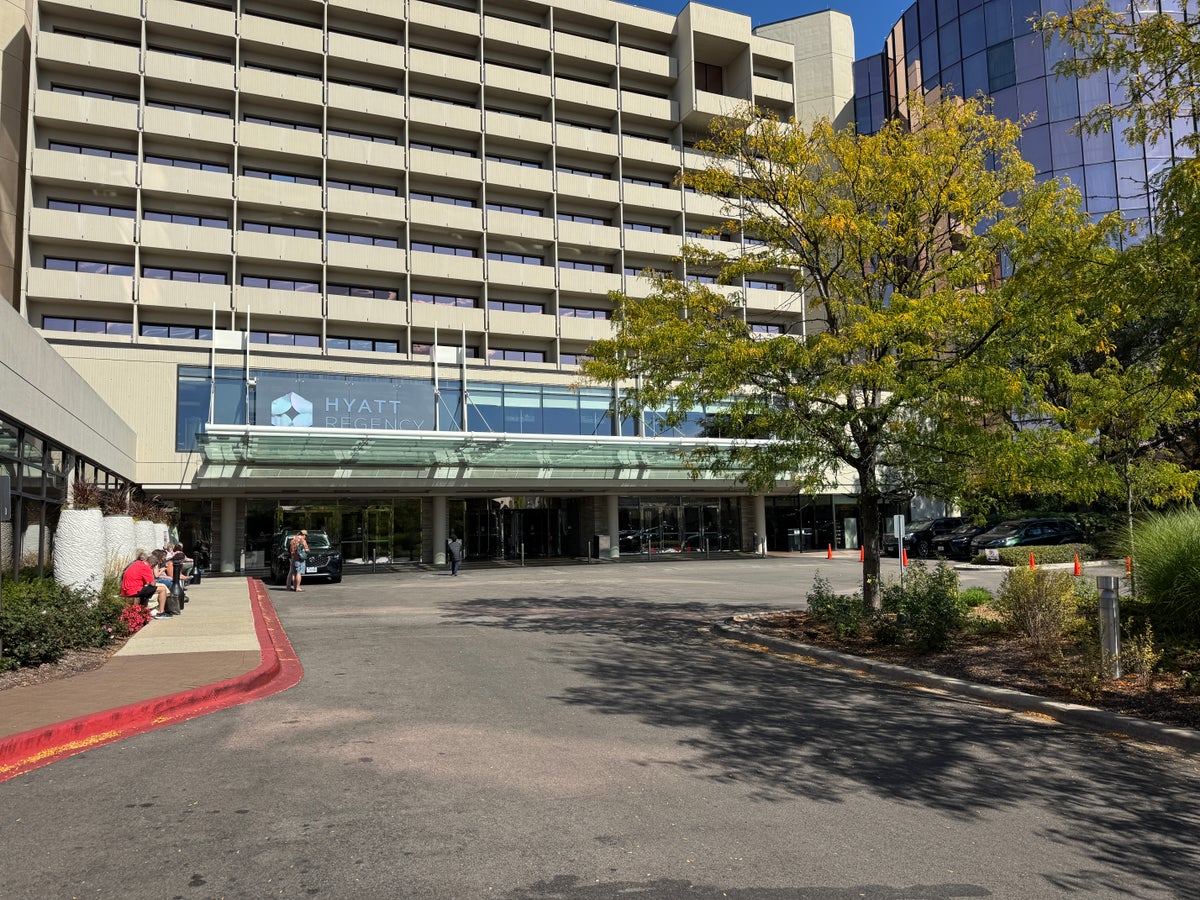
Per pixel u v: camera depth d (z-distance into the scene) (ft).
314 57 138.21
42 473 51.16
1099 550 91.35
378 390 114.01
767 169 46.09
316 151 133.90
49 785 18.10
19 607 32.40
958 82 145.59
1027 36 135.44
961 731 22.91
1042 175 131.75
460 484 113.09
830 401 41.39
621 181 152.76
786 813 16.22
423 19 145.18
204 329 127.54
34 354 47.83
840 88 168.86
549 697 27.32
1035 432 38.88
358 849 14.23
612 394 128.47
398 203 137.18
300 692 28.60
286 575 86.12
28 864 13.65
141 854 14.05
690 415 125.90
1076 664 30.01
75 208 123.44
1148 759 20.38
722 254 47.01
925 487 42.80
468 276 140.15
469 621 49.70
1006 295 35.42
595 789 17.61
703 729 22.93
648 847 14.37
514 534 131.64
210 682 28.19
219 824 15.49
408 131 140.77
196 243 124.36
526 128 148.66
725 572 96.27
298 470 104.47
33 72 119.96
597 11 158.40
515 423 122.72
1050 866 13.74
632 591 71.41
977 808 16.67
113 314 123.03
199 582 81.05
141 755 20.54
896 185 40.75
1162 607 34.55
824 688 29.01
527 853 14.06
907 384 36.60
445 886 12.74
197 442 101.65
